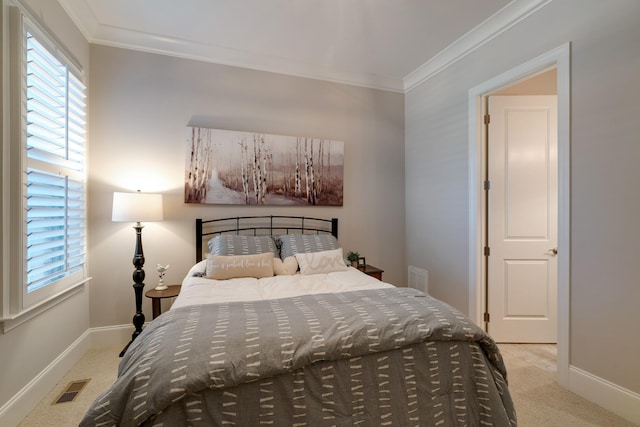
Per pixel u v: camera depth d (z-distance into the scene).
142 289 2.63
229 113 3.11
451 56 3.04
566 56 2.02
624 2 1.75
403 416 1.32
